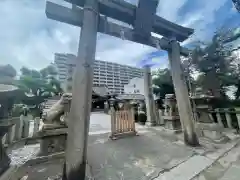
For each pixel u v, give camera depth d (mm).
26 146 3275
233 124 4473
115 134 4051
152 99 6273
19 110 5605
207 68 6309
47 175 1914
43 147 2523
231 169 1914
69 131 1862
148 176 1848
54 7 2203
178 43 3572
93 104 19281
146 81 6418
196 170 1945
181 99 3252
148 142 3523
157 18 3154
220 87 5887
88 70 2059
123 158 2531
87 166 2230
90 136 4391
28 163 2234
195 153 2592
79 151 1773
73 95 1971
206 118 3668
